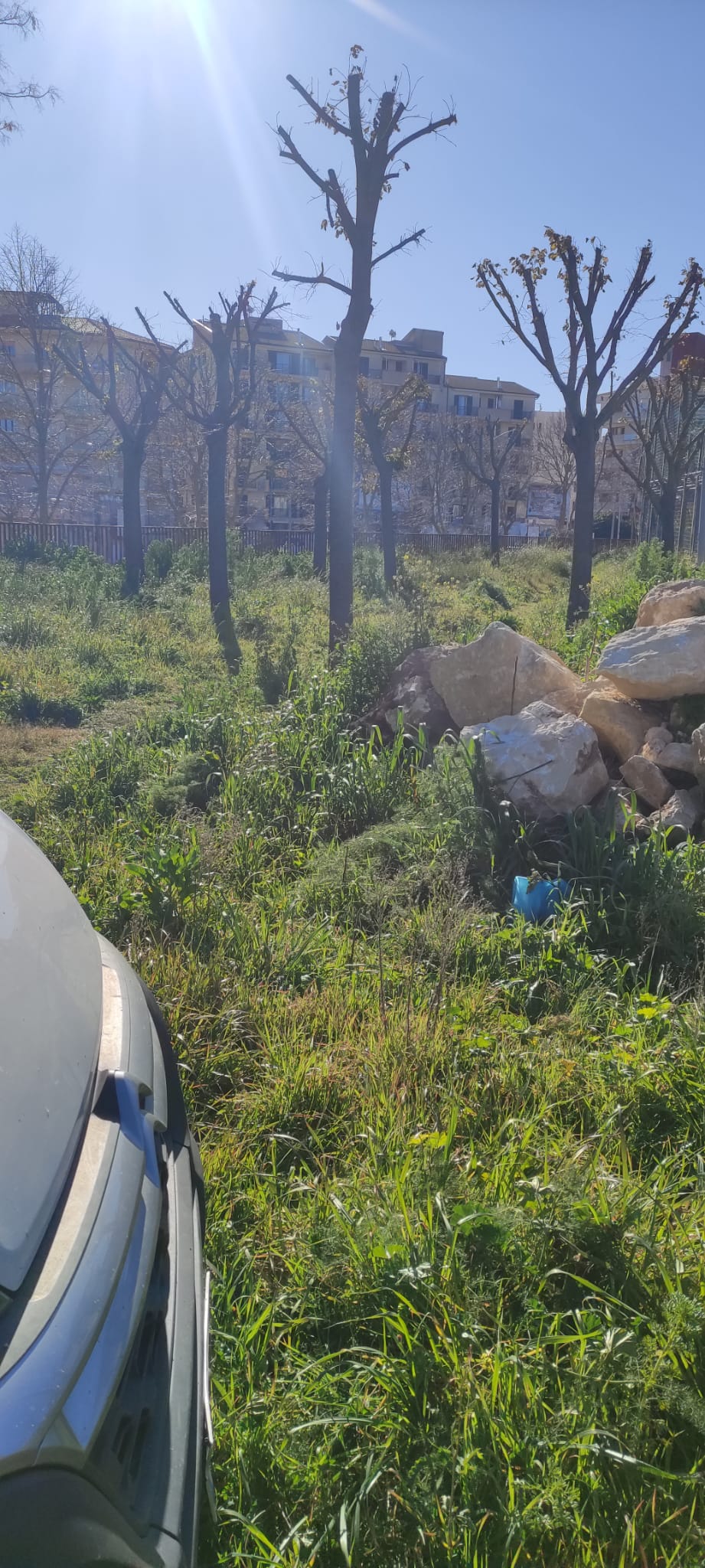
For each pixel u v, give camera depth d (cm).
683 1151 311
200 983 419
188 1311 179
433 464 5919
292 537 3688
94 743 827
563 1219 264
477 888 534
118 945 466
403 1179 285
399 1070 357
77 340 3931
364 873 557
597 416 1489
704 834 571
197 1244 197
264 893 555
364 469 4003
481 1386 220
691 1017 386
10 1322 126
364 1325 247
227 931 478
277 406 5203
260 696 1066
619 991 434
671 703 643
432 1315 238
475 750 588
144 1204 171
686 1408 214
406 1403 221
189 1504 153
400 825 601
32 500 5769
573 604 1502
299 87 1168
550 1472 200
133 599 2027
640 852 510
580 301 1434
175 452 5603
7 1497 112
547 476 7019
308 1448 211
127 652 1442
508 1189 285
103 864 572
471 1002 411
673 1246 262
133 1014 224
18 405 5316
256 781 696
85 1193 155
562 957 450
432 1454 205
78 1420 127
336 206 1212
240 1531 197
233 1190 298
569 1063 358
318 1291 256
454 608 1750
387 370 8831
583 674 887
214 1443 204
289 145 1183
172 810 698
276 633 1563
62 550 2781
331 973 452
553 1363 228
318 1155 323
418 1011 398
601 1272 258
